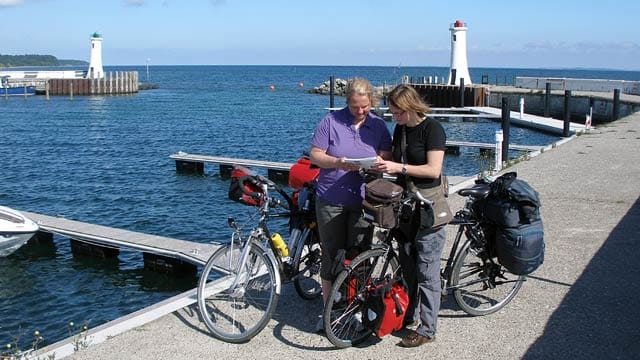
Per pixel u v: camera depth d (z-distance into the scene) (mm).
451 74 52406
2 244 12430
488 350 4617
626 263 6547
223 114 50531
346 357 4555
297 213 5203
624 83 38875
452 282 5160
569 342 4711
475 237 5117
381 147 4703
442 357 4523
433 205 4477
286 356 4590
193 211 17062
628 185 10969
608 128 22203
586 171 12641
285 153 28734
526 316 5234
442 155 4422
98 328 5250
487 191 5027
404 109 4391
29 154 28453
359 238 4730
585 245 7250
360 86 4461
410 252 4613
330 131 4629
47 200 18812
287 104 63250
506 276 5914
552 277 6164
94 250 12602
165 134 36625
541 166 13555
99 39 78625
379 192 4297
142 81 132875
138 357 4637
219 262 5270
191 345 4812
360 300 4656
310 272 5473
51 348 4914
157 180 21812
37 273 11930
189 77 165250
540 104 39375
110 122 43969
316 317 5289
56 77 79688
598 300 5535
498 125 36000
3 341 8953
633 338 4750
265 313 4820
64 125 42031
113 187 20641
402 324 4746
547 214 8875
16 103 63062
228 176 22359
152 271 11719
